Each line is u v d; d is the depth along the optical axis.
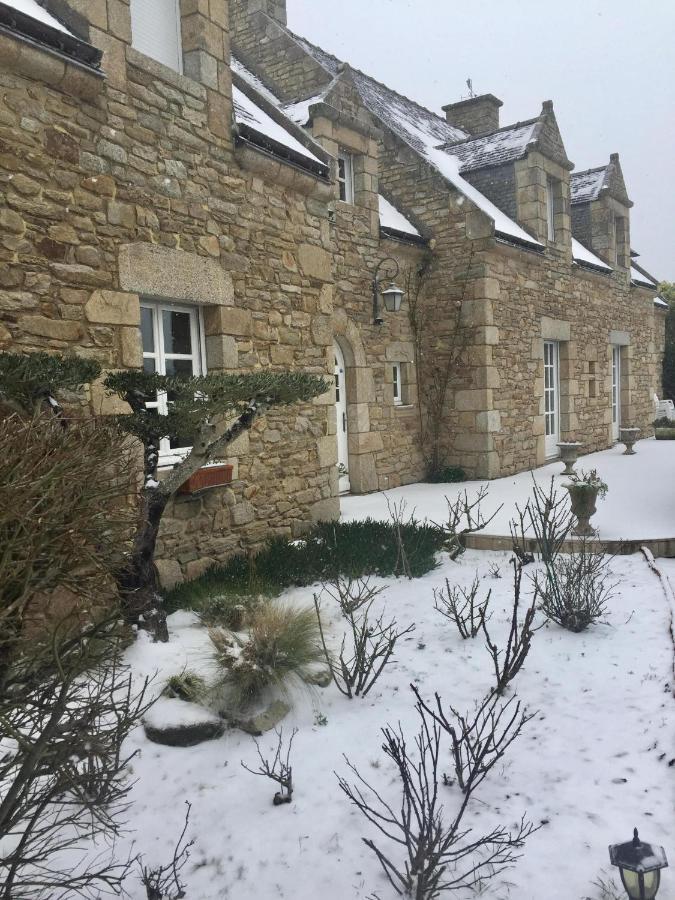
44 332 4.03
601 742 2.86
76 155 4.22
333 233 8.20
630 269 15.08
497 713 3.19
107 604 2.63
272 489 5.95
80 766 2.62
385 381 9.25
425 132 12.48
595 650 3.78
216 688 3.24
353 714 3.26
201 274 5.14
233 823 2.52
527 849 2.26
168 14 5.19
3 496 1.80
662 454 11.96
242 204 5.56
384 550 5.65
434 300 9.85
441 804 2.48
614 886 2.05
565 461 9.63
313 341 6.40
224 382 3.61
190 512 5.13
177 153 4.96
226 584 4.75
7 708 1.87
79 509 2.06
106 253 4.41
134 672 3.37
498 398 9.88
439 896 2.09
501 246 9.52
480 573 5.37
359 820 2.49
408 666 3.75
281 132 6.43
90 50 4.13
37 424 2.32
